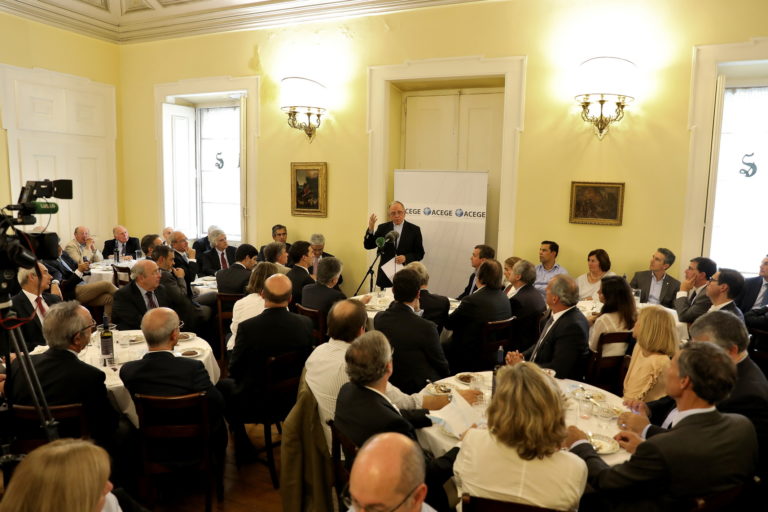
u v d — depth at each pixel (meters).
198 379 2.63
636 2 4.95
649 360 2.60
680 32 4.85
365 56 6.02
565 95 5.25
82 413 2.42
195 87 6.96
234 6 6.46
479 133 6.25
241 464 3.32
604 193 5.19
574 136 5.27
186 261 5.77
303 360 3.20
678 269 5.07
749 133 5.28
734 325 2.21
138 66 7.31
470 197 5.75
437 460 1.95
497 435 1.62
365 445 1.29
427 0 5.64
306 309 4.20
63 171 6.87
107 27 7.11
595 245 5.31
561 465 1.61
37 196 2.19
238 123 7.47
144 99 7.34
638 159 5.09
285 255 5.29
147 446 2.56
